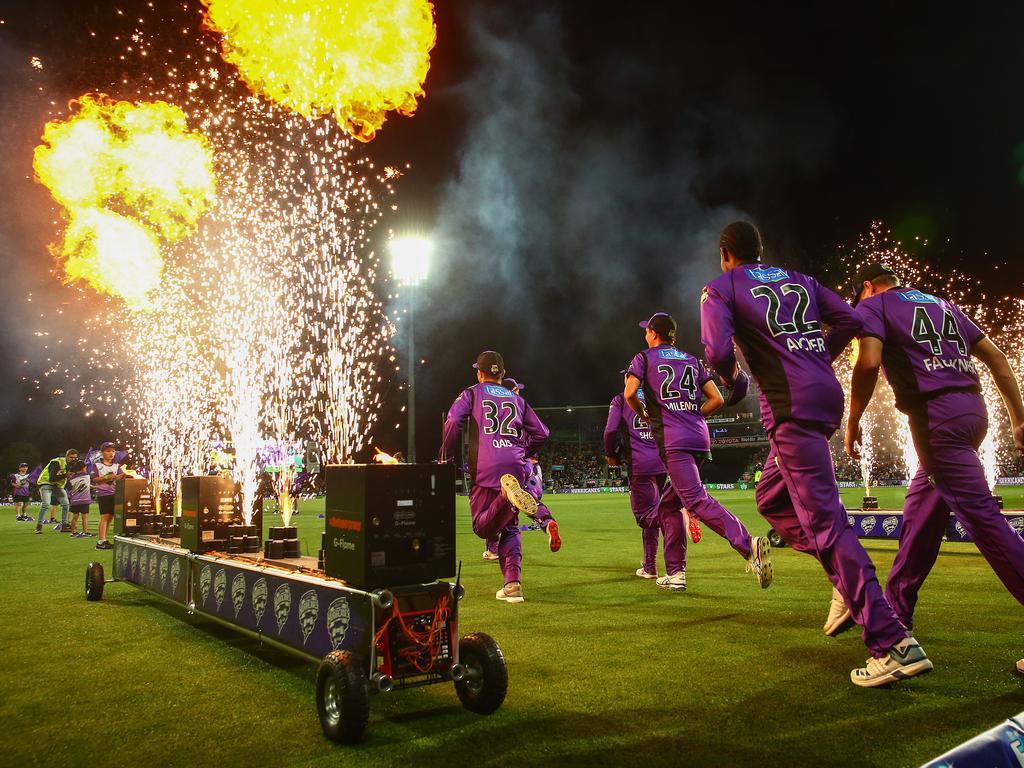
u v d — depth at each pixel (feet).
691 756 7.93
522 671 11.48
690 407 17.60
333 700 9.03
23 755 8.48
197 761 8.21
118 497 20.48
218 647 13.87
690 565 23.88
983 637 12.84
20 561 28.32
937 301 11.59
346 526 9.93
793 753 7.94
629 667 11.54
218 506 15.12
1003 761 5.32
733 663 11.62
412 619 9.64
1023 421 11.37
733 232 11.85
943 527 11.94
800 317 10.87
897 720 8.84
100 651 13.55
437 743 8.61
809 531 10.57
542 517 17.25
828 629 12.57
